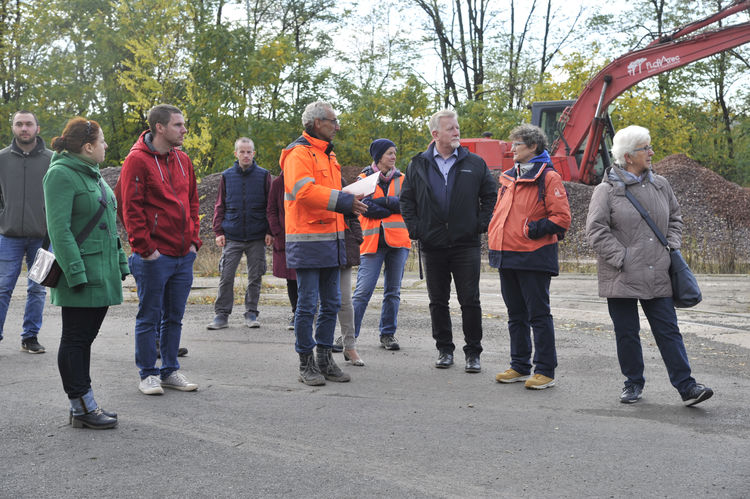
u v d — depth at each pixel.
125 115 31.84
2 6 31.12
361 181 5.57
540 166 5.65
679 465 3.87
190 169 5.67
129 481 3.64
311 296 5.74
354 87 29.77
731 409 4.98
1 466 3.85
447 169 6.25
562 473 3.76
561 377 6.01
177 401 5.19
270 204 8.11
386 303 7.25
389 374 6.14
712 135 37.97
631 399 5.16
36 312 6.89
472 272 6.23
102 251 4.62
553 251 5.67
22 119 6.81
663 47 19.12
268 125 26.27
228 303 8.53
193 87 24.00
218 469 3.81
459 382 5.85
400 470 3.80
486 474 3.75
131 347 7.24
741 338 7.67
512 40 38.12
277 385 5.71
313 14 37.41
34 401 5.14
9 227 6.82
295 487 3.56
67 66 31.22
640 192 5.16
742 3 18.28
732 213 19.41
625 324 5.20
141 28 23.45
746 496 3.45
